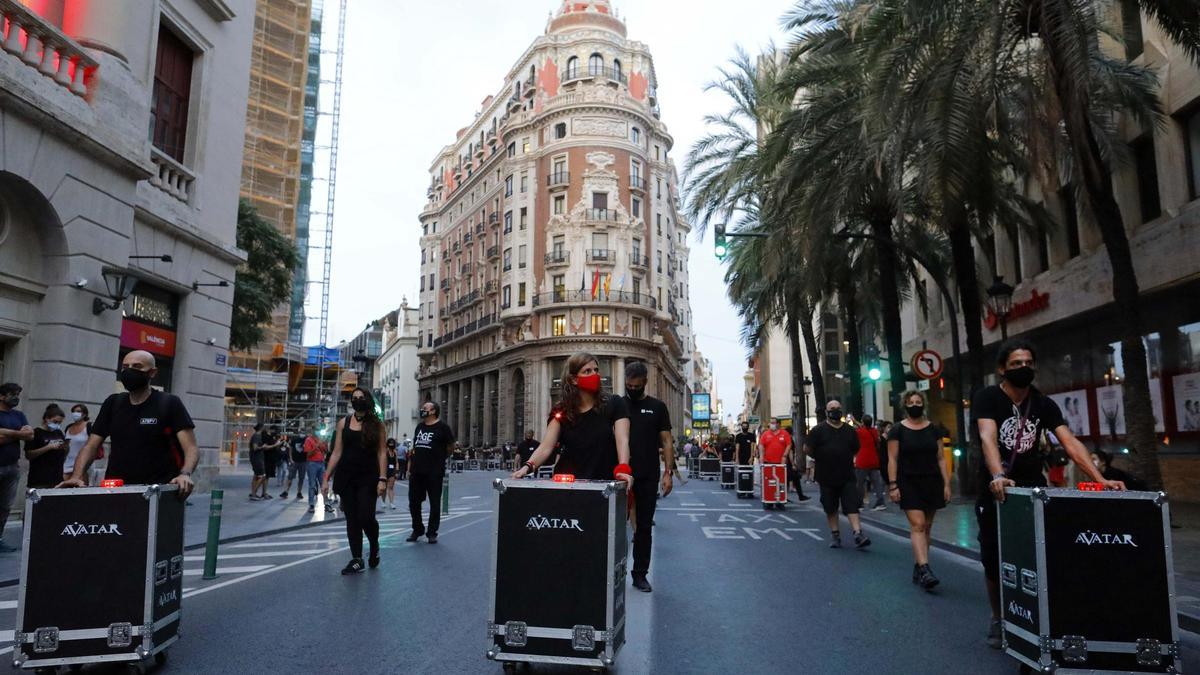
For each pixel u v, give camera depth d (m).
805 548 10.24
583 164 62.12
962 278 16.62
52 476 9.65
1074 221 19.08
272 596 6.80
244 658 4.80
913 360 16.94
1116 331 18.44
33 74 11.66
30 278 12.46
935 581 7.14
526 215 65.38
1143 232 15.72
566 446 5.32
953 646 5.21
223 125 19.17
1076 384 20.27
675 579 7.77
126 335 15.66
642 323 62.78
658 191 67.88
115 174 13.85
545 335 61.19
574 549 4.29
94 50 13.45
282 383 39.03
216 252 18.58
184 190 17.50
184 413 5.15
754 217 26.47
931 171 12.54
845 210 17.08
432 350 83.75
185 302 17.62
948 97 12.16
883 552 9.93
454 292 79.44
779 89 16.98
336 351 49.16
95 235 13.31
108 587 4.37
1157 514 4.14
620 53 65.88
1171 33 11.79
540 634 4.25
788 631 5.61
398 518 14.77
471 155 79.19
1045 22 10.66
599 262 60.69
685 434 84.88
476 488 27.20
